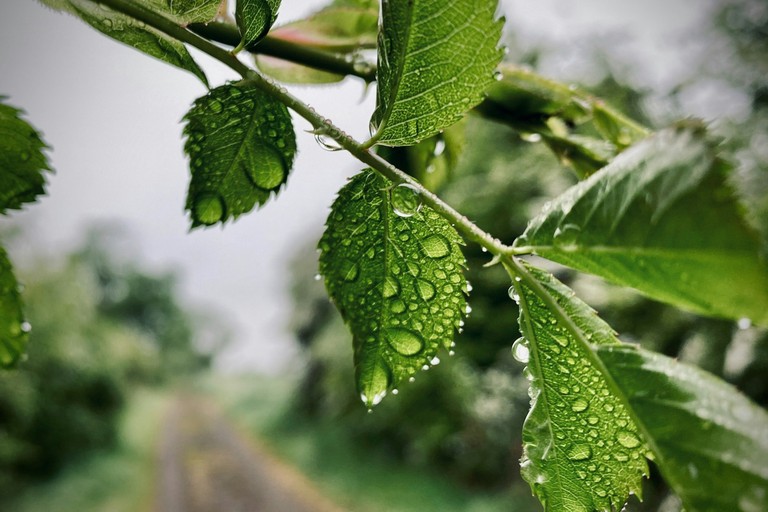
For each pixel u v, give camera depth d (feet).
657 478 2.65
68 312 8.12
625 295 2.68
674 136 0.23
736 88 3.31
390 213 0.32
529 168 4.51
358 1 0.43
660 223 0.23
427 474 5.58
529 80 0.46
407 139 0.30
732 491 0.23
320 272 0.33
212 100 0.32
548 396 0.30
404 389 5.35
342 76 0.45
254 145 0.33
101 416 9.12
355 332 0.33
